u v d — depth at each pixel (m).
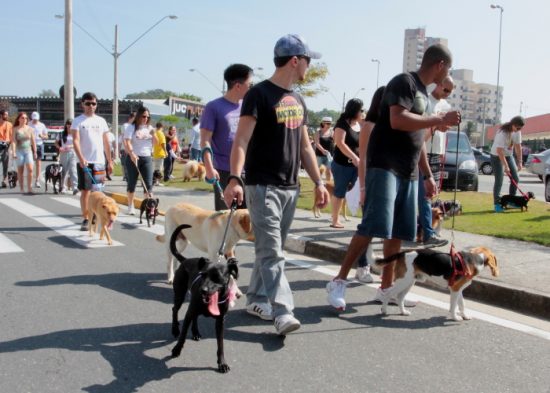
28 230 8.48
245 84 5.55
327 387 3.42
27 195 13.07
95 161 8.53
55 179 13.49
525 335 4.37
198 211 5.35
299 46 4.23
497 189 10.53
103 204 7.59
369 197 4.75
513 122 10.44
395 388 3.42
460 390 3.41
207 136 5.46
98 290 5.36
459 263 4.59
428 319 4.71
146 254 7.01
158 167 16.03
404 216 4.95
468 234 7.89
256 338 4.19
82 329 4.30
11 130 14.70
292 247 7.55
